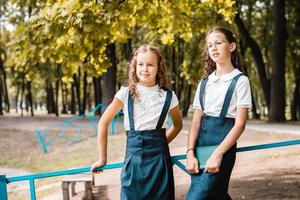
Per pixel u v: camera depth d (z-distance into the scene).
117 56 31.88
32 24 7.23
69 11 5.60
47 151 15.84
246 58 32.06
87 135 18.27
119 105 3.26
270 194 6.19
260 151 10.48
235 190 6.67
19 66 7.99
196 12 9.81
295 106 30.62
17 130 21.28
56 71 30.98
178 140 14.28
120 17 6.20
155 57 3.24
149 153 3.18
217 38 3.25
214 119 3.20
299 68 29.73
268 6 27.41
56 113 36.31
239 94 3.13
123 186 3.20
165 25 9.37
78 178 7.15
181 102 39.47
